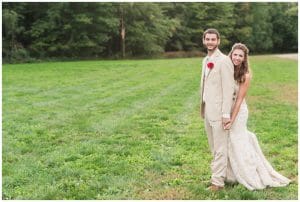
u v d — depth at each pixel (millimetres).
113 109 14039
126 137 10172
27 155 8664
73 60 52906
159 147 9117
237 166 6457
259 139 9641
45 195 6359
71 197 6320
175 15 68250
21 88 19875
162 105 14750
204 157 8289
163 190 6504
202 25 69625
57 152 8773
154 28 60375
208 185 6711
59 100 16125
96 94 17781
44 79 24062
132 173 7324
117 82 22547
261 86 20344
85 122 11875
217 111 6418
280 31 77812
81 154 8688
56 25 54719
